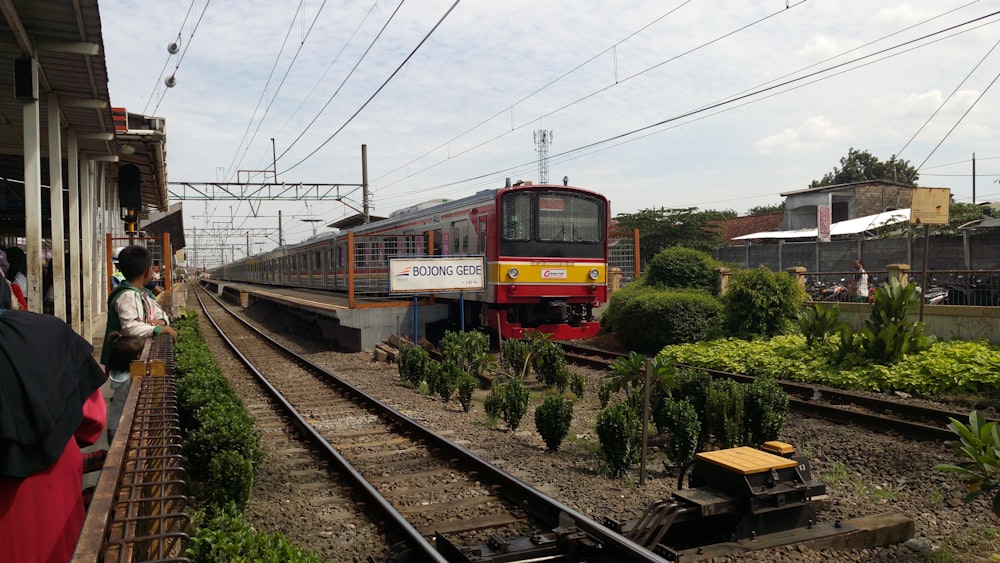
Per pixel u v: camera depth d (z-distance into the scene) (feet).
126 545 7.89
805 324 39.14
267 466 22.20
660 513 14.47
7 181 51.83
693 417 20.72
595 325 51.93
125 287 17.22
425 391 36.14
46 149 44.16
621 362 24.34
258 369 45.52
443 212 55.83
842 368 34.91
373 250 67.87
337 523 17.29
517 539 14.99
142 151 51.01
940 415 26.45
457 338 40.52
